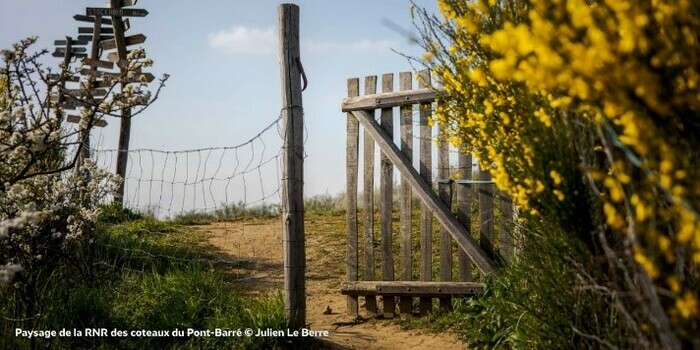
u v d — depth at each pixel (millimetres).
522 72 2137
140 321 5266
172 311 5441
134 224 9414
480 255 5930
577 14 2119
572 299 3354
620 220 2301
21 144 3877
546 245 3420
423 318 6000
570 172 2809
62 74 4199
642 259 2102
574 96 2443
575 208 2811
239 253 8750
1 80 4699
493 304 4945
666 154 2082
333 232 9680
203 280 5992
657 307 2221
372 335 5754
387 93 6250
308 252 8805
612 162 2369
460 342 5297
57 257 5742
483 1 3377
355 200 6406
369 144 6379
